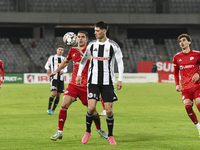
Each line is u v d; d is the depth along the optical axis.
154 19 145.25
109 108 19.77
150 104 46.53
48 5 147.25
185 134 23.62
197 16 146.50
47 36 148.25
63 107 21.48
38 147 19.41
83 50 23.33
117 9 151.88
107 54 19.88
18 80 115.06
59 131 21.05
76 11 148.88
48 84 107.62
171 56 143.88
